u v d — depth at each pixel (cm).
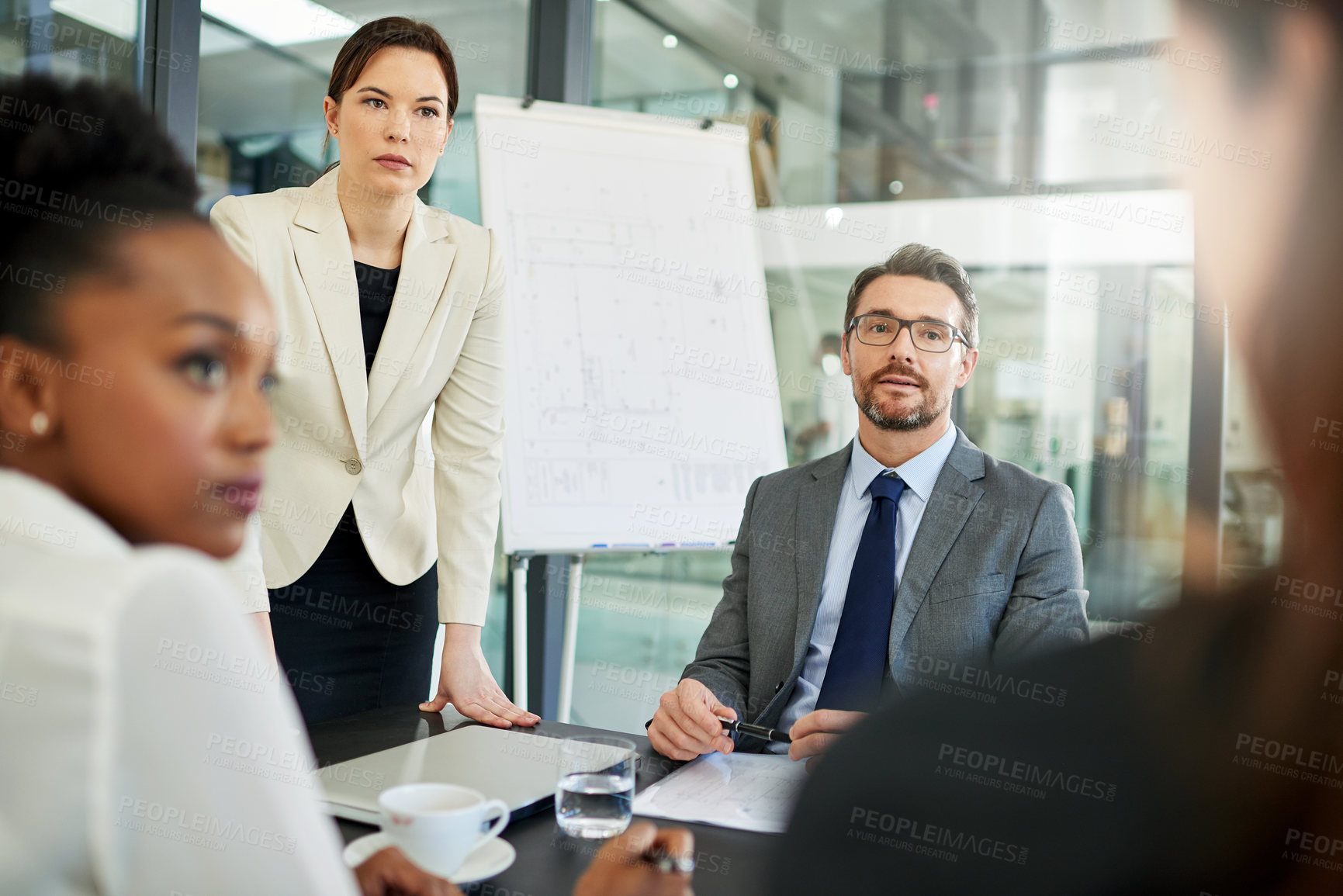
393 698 187
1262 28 20
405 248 178
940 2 354
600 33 348
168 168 47
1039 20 348
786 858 34
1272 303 21
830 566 175
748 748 151
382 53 170
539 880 86
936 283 176
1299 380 21
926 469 174
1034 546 164
